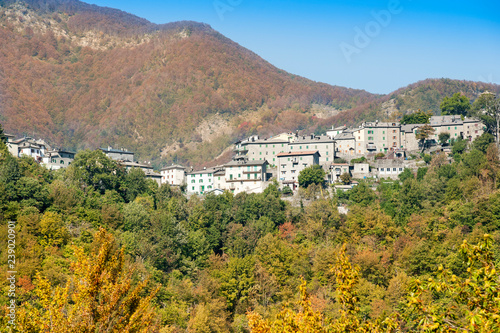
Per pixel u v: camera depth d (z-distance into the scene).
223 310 113.06
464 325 29.62
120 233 134.75
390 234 143.00
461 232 136.38
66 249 114.75
